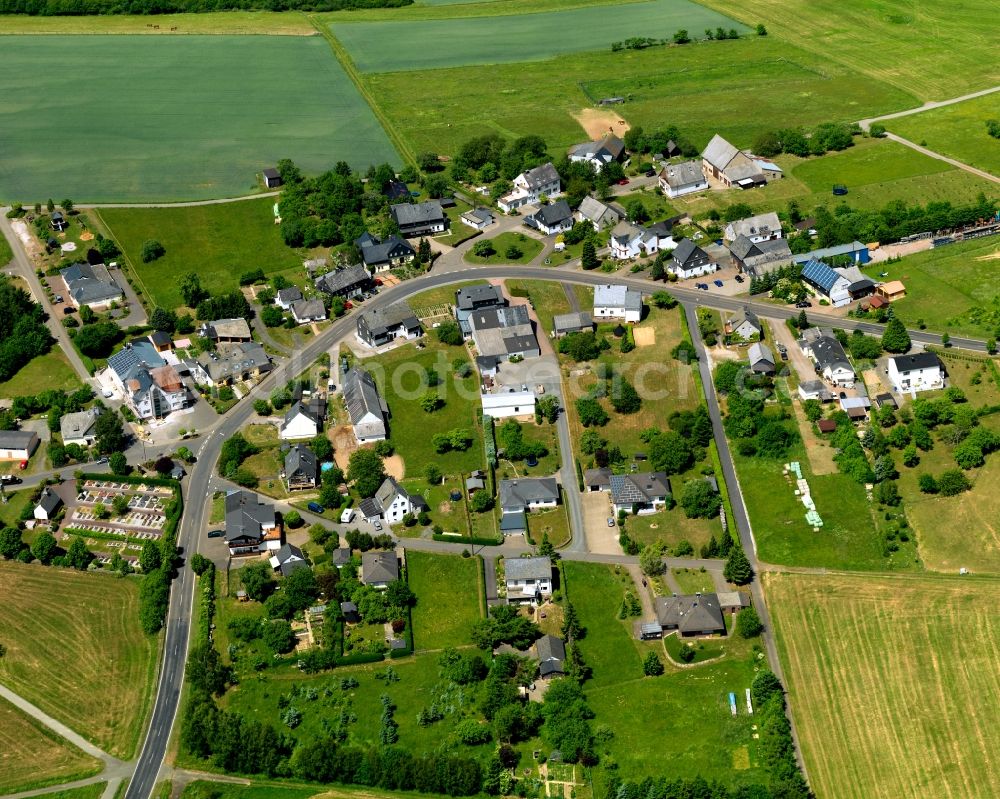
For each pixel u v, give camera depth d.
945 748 168.50
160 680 187.25
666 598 193.50
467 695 181.25
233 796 167.25
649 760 169.00
